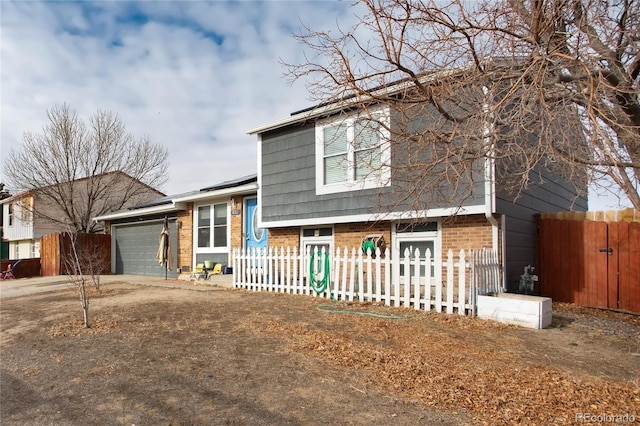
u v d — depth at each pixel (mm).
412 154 5660
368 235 10562
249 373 4738
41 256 21391
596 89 4180
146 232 18672
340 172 10812
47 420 3799
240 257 12086
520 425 3436
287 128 12180
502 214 8625
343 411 3744
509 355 5297
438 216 9031
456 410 3719
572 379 4469
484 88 5312
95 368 5133
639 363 5102
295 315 7742
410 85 5484
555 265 9609
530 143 6078
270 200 12555
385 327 6719
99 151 25797
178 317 7809
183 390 4332
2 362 5574
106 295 11133
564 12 4527
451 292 7754
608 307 8812
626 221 9000
